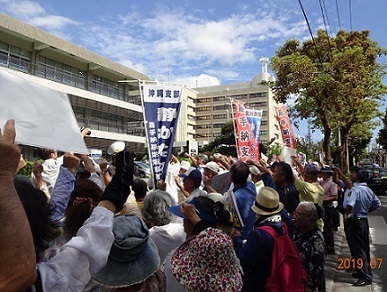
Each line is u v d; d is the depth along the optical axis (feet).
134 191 12.45
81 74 108.47
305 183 16.47
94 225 5.08
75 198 7.85
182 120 257.96
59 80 99.81
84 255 4.92
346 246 26.96
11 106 4.44
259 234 9.29
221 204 8.76
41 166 10.73
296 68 41.96
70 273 4.74
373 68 49.96
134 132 132.87
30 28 91.97
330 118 48.80
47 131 4.70
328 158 44.75
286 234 9.61
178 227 9.93
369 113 56.39
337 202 28.84
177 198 18.95
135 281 6.24
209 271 6.91
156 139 15.78
